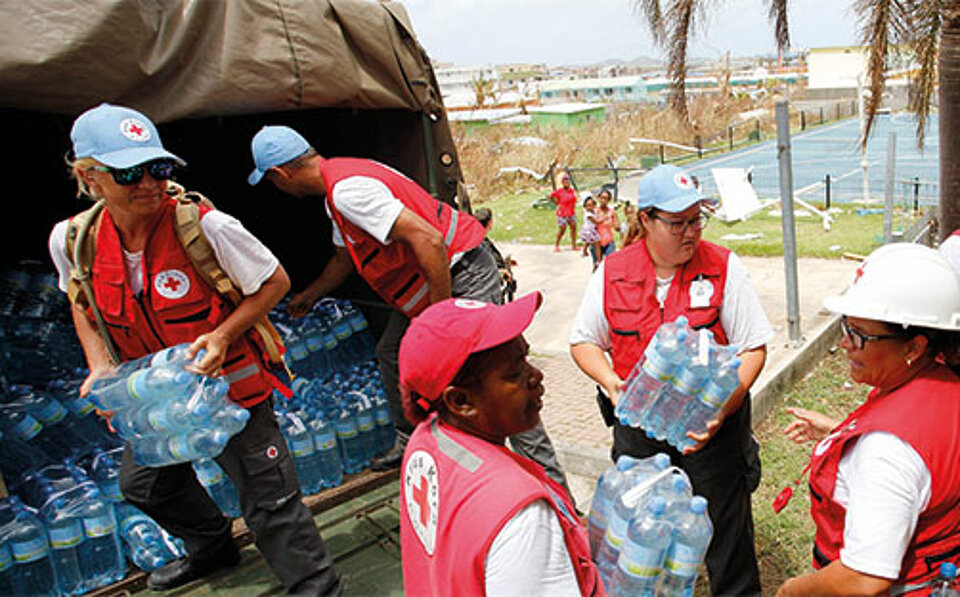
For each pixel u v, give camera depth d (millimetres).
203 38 3277
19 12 2787
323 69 3627
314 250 5211
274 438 3053
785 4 8086
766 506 4254
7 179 4453
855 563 1766
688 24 7906
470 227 3748
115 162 2447
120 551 3457
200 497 3311
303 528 3055
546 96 69438
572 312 9305
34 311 4145
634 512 1779
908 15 6805
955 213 6590
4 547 3062
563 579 1364
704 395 2609
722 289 2854
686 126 8945
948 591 1802
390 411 4348
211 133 4930
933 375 1888
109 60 2988
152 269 2736
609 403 3166
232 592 3318
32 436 3439
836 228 13320
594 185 22438
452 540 1390
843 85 41844
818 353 6793
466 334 1493
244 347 2951
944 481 1756
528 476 1435
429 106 4223
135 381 2635
